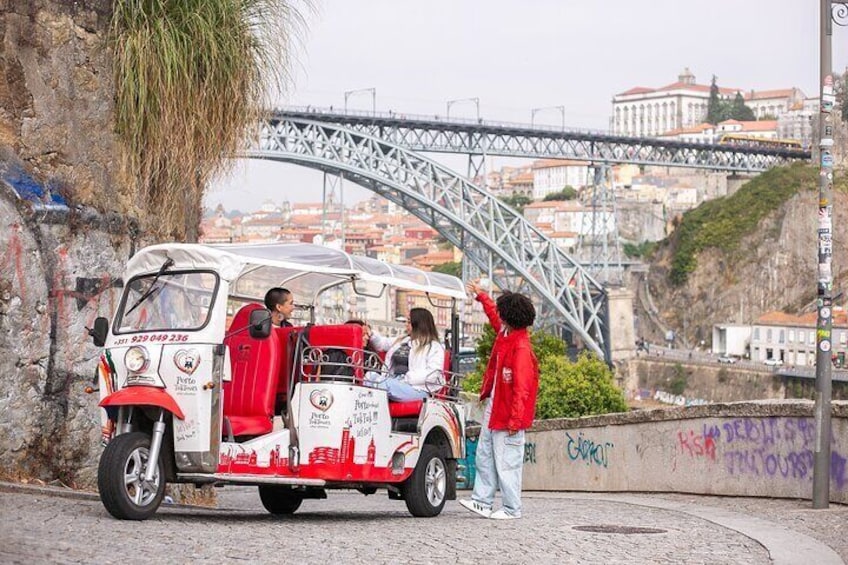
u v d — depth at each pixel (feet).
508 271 407.23
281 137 338.75
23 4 37.32
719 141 579.48
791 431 38.99
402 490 35.01
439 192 368.27
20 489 32.45
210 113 41.57
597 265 494.59
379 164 357.00
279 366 31.55
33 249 36.96
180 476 29.40
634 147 510.17
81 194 38.86
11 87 36.96
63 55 38.52
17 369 36.24
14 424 36.04
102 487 27.30
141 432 28.96
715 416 42.83
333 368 32.09
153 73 40.11
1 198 36.01
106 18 40.14
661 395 530.27
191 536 24.93
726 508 37.06
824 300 35.24
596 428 52.39
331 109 375.25
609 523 31.35
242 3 43.19
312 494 36.63
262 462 30.37
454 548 25.05
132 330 30.27
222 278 29.91
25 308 36.58
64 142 38.37
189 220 45.16
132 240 41.09
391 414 34.19
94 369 38.96
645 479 48.03
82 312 38.65
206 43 41.04
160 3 40.55
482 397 34.24
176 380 29.14
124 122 40.47
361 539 26.07
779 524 30.89
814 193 611.06
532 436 58.80
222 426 29.71
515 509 33.40
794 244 619.26
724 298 634.02
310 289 36.91
